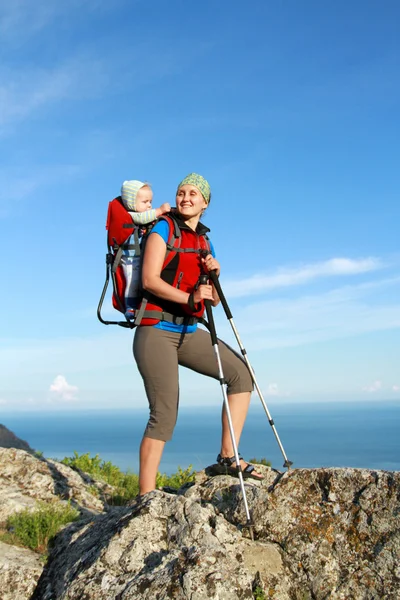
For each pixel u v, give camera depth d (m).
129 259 5.74
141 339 5.61
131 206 5.95
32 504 7.00
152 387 5.62
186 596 4.00
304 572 4.50
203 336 5.89
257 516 4.89
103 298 5.89
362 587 4.28
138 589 4.20
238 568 4.35
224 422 6.01
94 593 4.39
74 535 5.65
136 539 4.74
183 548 4.53
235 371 5.87
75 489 7.86
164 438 5.64
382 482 4.69
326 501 4.81
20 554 5.72
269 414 5.95
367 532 4.52
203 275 5.70
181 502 5.02
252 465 6.12
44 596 4.92
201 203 5.83
